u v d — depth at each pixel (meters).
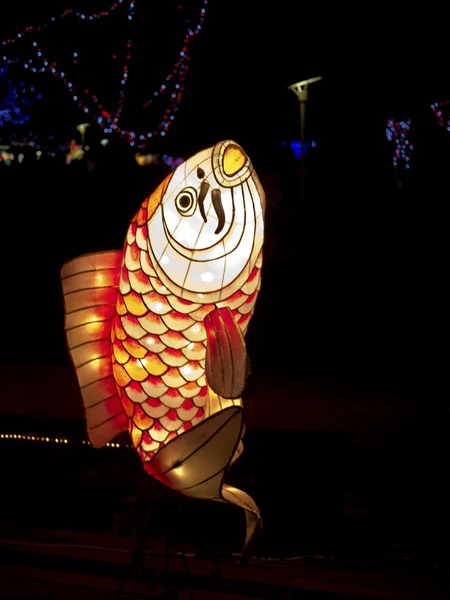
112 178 9.02
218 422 1.48
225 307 1.59
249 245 1.62
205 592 2.26
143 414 1.67
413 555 2.75
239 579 2.38
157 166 9.92
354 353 5.49
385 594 2.36
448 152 10.36
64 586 2.27
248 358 1.56
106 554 2.54
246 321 1.70
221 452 1.51
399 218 8.59
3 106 12.39
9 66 12.28
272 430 3.88
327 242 7.79
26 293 6.92
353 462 3.60
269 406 4.18
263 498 3.30
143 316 1.63
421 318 6.32
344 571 2.54
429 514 3.12
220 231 1.58
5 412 4.12
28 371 4.83
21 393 4.39
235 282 1.62
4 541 2.64
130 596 2.21
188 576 2.05
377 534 2.95
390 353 5.49
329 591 2.36
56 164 9.06
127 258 1.65
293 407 4.17
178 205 1.58
